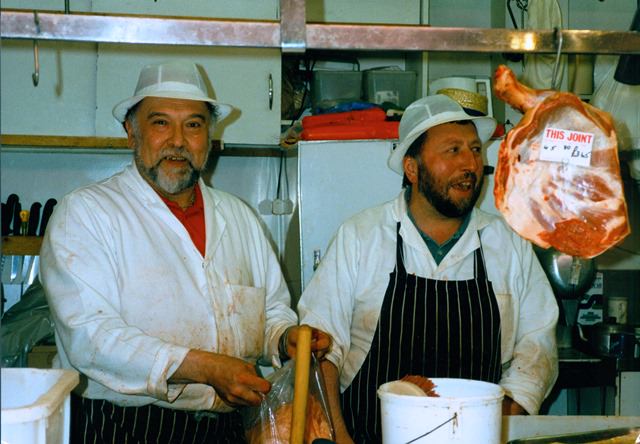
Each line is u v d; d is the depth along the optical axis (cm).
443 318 202
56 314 176
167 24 129
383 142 293
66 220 182
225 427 194
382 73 331
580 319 335
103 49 310
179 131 193
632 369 291
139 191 195
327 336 176
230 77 319
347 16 337
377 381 204
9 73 309
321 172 292
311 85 339
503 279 210
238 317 196
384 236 212
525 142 153
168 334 185
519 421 159
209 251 196
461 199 203
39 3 311
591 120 153
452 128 206
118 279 183
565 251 153
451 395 140
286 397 161
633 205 348
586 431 158
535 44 139
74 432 181
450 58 361
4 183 331
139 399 180
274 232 358
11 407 112
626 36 140
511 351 209
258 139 321
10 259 319
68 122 313
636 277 347
